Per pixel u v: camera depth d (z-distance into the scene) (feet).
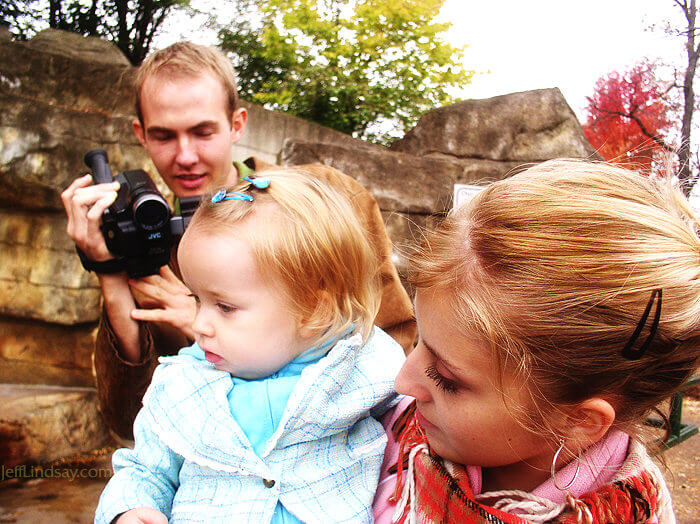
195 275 3.45
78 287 12.48
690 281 2.16
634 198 2.32
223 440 3.28
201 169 6.33
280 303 3.44
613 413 2.25
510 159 16.43
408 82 26.96
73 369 12.73
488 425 2.43
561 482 2.56
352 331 3.78
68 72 12.99
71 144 12.59
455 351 2.38
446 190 14.79
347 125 26.55
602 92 30.50
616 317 2.13
